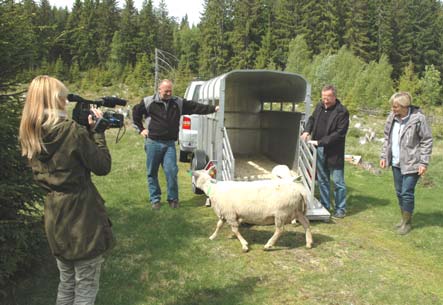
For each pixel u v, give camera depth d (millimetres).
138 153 13148
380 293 4371
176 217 6660
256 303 4090
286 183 5277
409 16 69688
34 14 4855
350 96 37500
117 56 73188
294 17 72688
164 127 6879
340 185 6934
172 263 4988
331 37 69062
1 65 4574
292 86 7707
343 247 5617
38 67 5066
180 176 10102
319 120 6852
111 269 4770
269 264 5012
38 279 4453
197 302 4086
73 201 2920
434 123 26234
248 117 9805
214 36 75688
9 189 4012
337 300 4203
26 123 2846
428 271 5000
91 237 2971
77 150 2889
